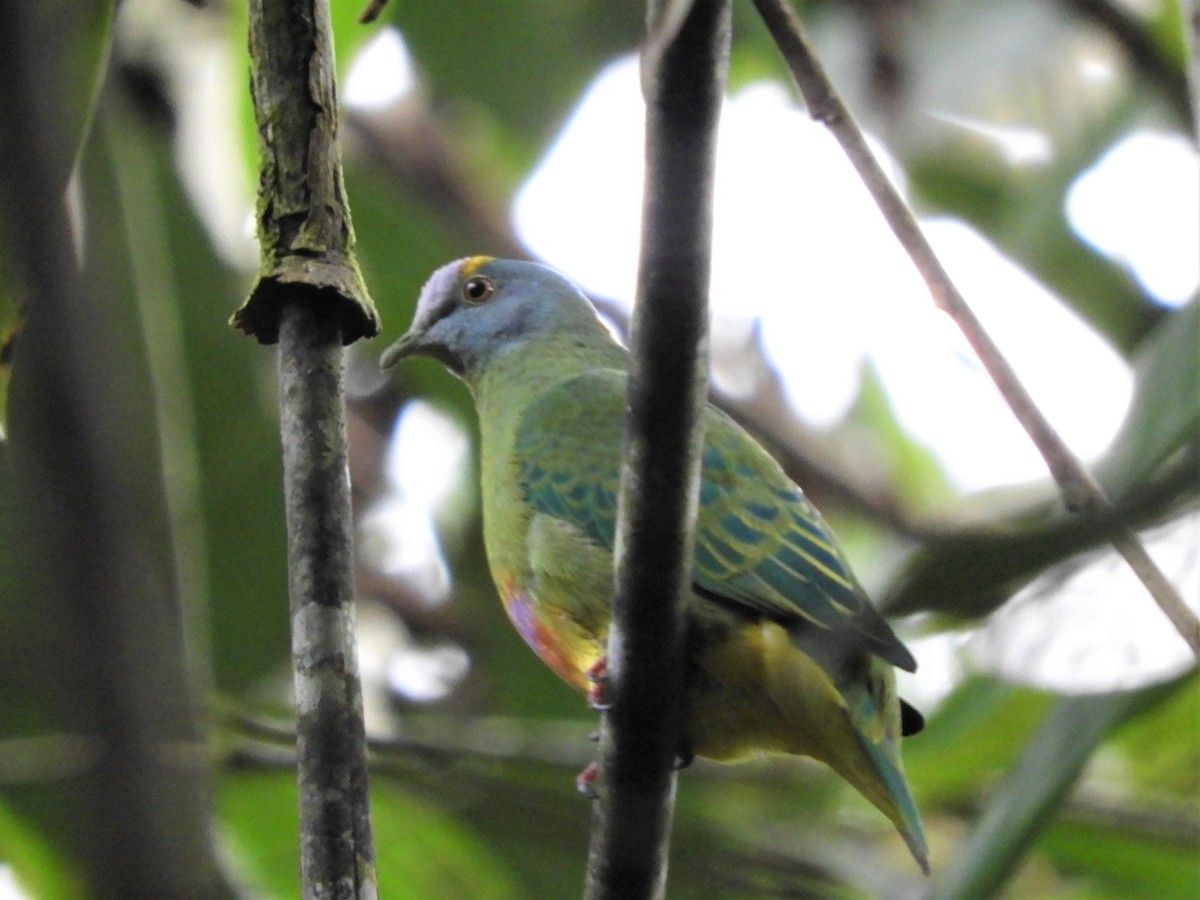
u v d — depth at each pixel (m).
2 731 10.63
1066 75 14.71
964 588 4.16
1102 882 12.24
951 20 14.63
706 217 5.68
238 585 13.34
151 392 6.44
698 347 5.96
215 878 4.45
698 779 13.05
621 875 6.91
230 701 11.47
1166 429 6.79
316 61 5.87
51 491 3.51
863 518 15.74
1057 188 13.84
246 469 13.15
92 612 3.54
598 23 15.67
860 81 14.86
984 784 12.76
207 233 12.34
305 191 5.78
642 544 6.39
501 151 16.33
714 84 5.38
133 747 3.60
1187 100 13.62
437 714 14.83
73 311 3.51
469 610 15.28
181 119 11.70
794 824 12.98
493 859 12.45
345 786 5.36
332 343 5.69
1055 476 5.41
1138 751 11.95
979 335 5.68
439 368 15.58
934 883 8.27
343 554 5.55
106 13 5.42
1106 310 13.67
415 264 15.49
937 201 15.15
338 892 5.27
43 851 10.32
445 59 15.63
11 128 3.47
